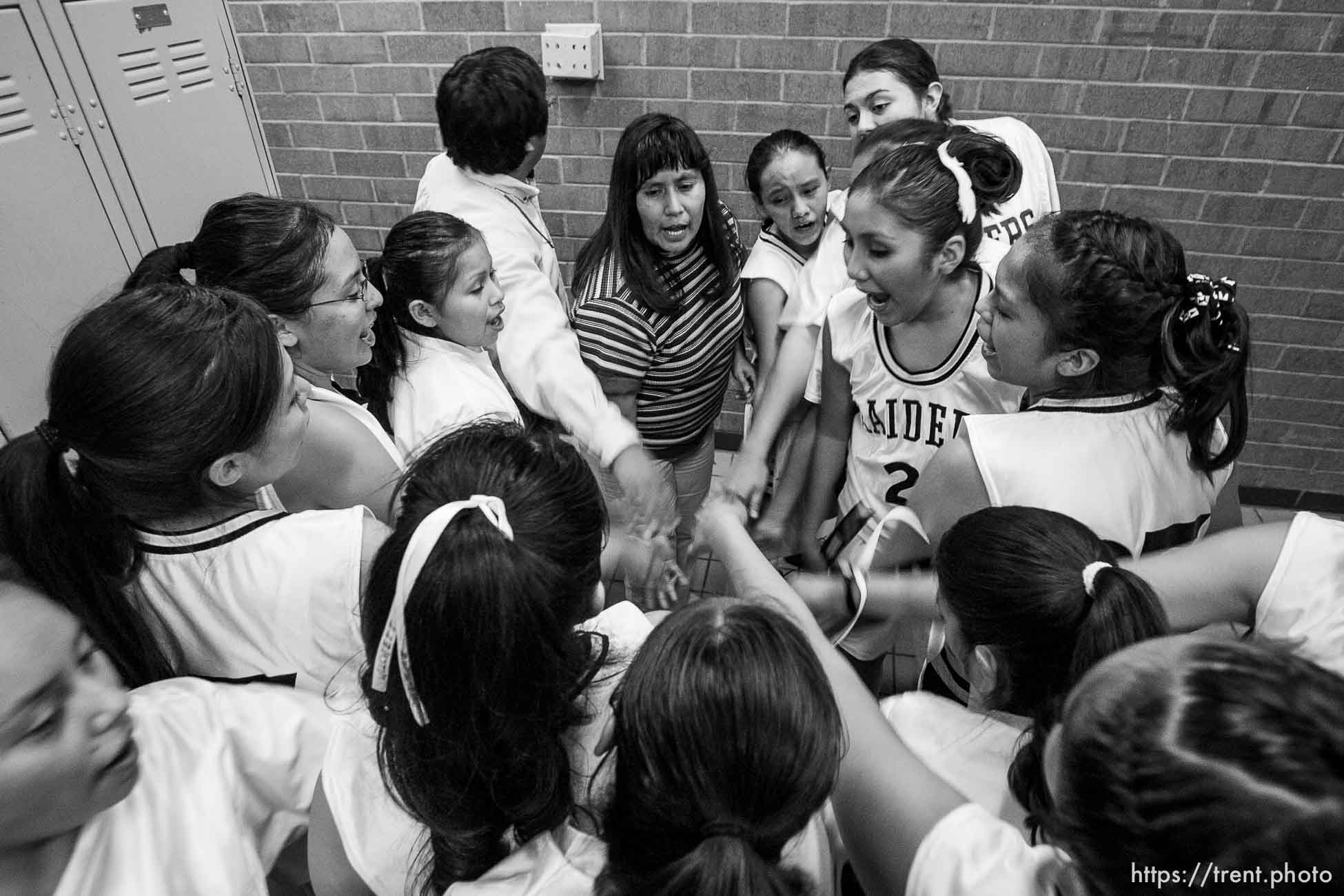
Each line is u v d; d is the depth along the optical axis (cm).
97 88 151
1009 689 72
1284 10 186
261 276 98
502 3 216
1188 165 209
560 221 248
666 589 123
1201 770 37
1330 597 75
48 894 55
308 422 89
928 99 165
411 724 58
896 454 126
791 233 163
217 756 67
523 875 59
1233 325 84
